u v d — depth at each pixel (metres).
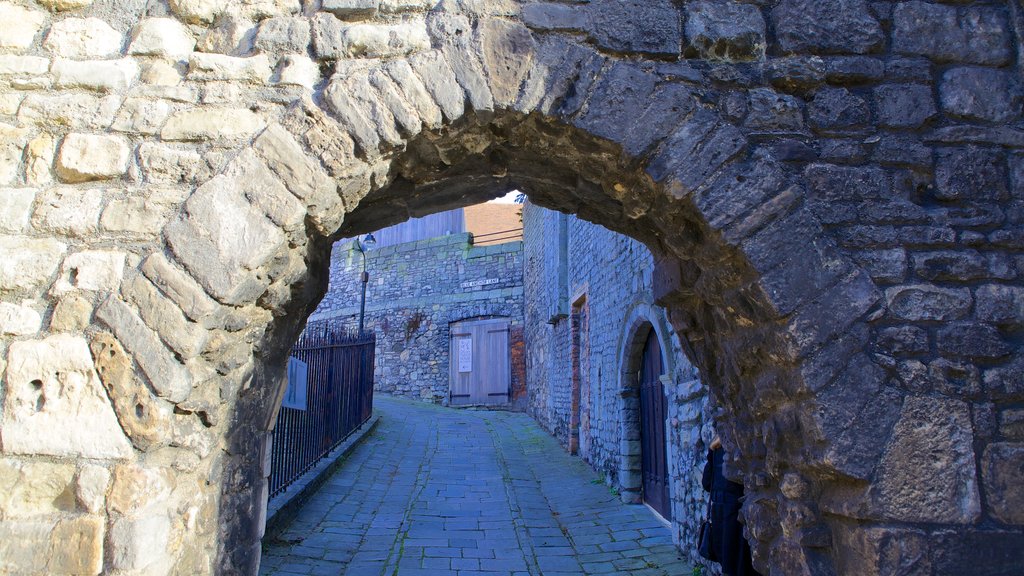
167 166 2.46
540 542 6.03
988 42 2.66
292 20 2.60
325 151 2.48
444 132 2.64
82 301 2.33
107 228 2.39
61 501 2.21
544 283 13.70
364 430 10.96
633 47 2.61
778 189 2.50
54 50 2.54
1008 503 2.25
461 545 5.85
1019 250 2.49
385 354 19.50
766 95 2.60
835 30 2.64
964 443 2.29
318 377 7.93
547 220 13.25
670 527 6.37
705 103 2.60
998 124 2.61
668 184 2.54
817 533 2.47
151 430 2.25
